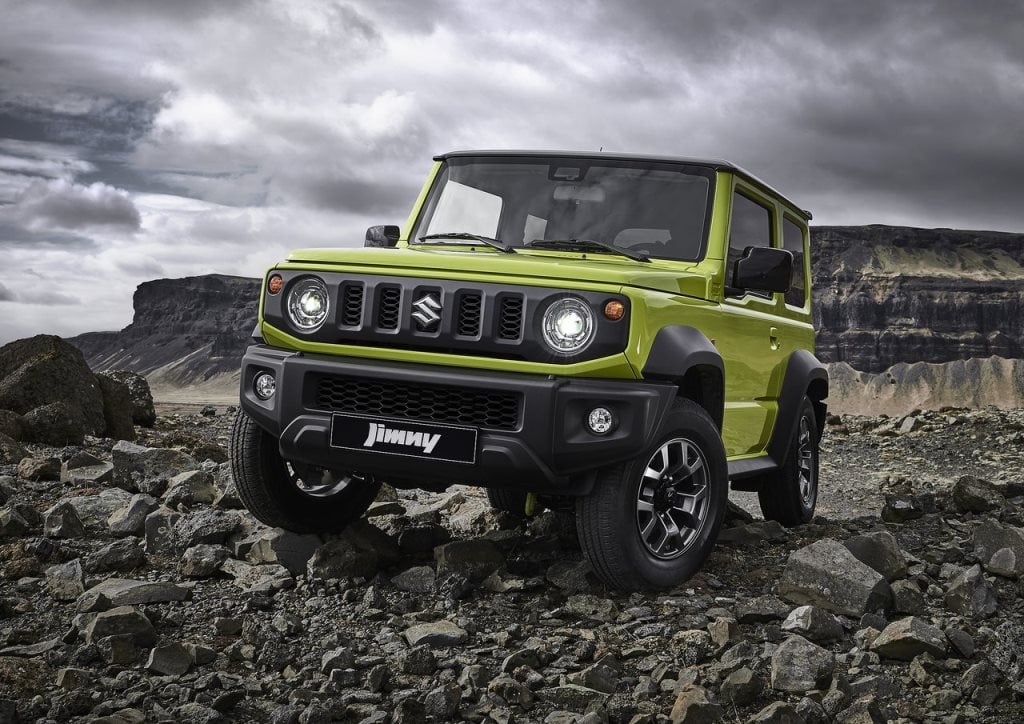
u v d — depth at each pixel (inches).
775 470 245.8
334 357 180.7
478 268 172.6
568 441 166.1
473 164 223.1
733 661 147.3
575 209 210.2
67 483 266.8
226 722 126.8
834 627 161.9
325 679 142.0
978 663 148.7
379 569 195.3
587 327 167.3
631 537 174.4
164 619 163.0
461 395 171.9
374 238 223.1
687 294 190.2
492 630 163.2
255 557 196.5
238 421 196.5
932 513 255.4
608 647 153.5
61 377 391.5
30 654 147.2
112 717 124.0
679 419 181.5
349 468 178.9
